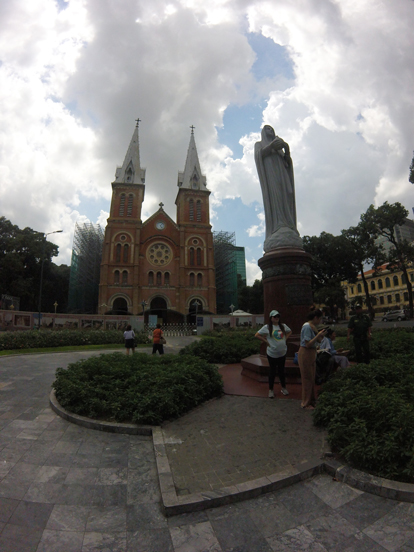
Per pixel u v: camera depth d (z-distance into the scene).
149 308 50.03
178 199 61.00
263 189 9.66
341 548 2.53
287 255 8.24
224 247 64.06
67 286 62.81
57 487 3.52
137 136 61.09
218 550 2.57
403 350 9.45
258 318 35.06
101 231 62.22
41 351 16.78
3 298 32.88
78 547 2.62
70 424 5.39
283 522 2.88
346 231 39.28
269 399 6.05
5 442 4.65
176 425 5.11
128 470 3.92
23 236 46.38
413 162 27.11
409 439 3.43
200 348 10.95
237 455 4.02
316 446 4.10
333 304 39.47
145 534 2.79
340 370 6.29
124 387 6.27
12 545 2.61
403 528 2.69
